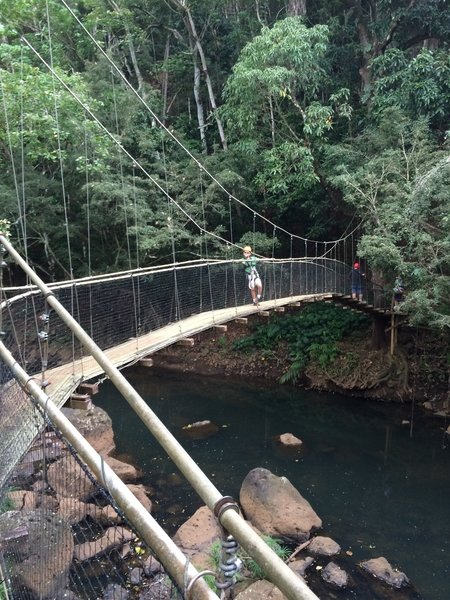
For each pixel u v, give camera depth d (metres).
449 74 9.16
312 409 9.39
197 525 4.91
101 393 9.97
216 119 12.36
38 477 1.87
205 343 12.20
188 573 0.83
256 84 9.78
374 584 4.58
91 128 8.95
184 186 11.32
